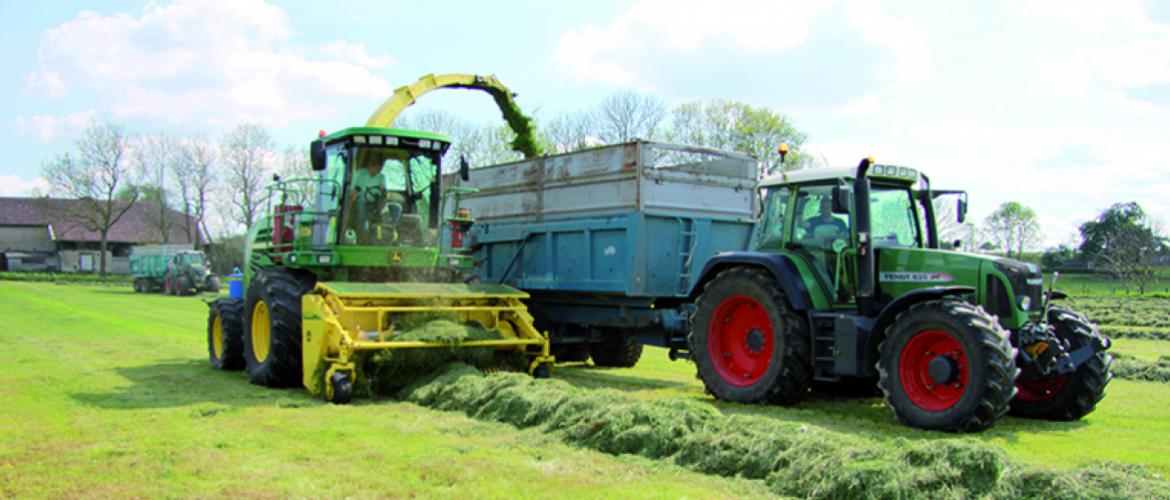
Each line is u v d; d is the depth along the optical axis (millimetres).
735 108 34469
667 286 9625
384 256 9195
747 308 8195
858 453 4746
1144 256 41906
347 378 7648
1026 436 6508
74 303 25703
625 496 4512
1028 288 6867
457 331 8266
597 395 6465
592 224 9883
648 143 9453
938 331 6465
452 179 12719
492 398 7027
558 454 5465
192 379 9383
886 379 6812
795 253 7969
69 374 9602
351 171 9211
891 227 7828
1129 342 16297
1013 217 56062
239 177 48812
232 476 4895
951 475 4398
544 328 11266
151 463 5191
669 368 11578
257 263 10531
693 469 5121
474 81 12984
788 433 5289
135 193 55844
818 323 7570
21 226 64312
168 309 23641
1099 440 6359
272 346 8555
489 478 4840
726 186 10289
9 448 5621
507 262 11516
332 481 4773
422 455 5402
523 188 11258
